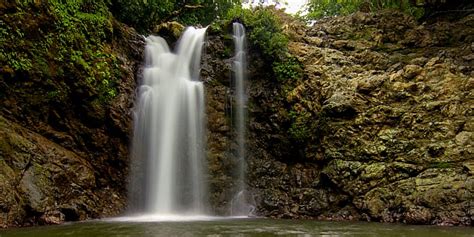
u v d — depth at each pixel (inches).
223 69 503.5
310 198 418.0
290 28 603.8
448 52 510.6
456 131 383.6
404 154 390.0
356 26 604.7
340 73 497.4
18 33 370.9
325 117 444.8
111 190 422.9
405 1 664.4
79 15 434.9
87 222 347.9
